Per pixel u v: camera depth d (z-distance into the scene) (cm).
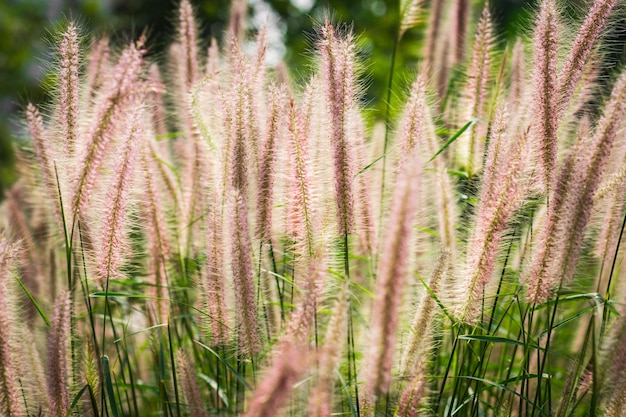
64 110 401
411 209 278
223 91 453
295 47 1336
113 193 383
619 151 423
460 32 619
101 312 552
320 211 390
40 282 543
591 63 449
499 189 363
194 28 569
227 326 387
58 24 426
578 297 390
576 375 365
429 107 488
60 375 357
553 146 381
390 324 287
